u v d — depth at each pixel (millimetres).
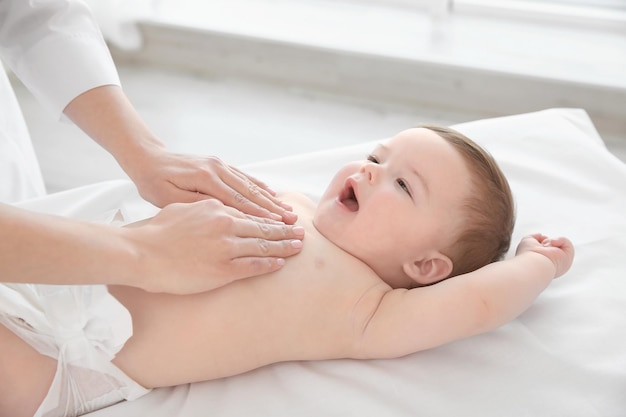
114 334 989
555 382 1065
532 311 1184
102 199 1395
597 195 1421
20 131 1465
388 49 2531
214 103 2578
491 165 1204
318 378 1075
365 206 1166
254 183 1201
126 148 1171
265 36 2604
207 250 968
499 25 2654
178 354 1044
